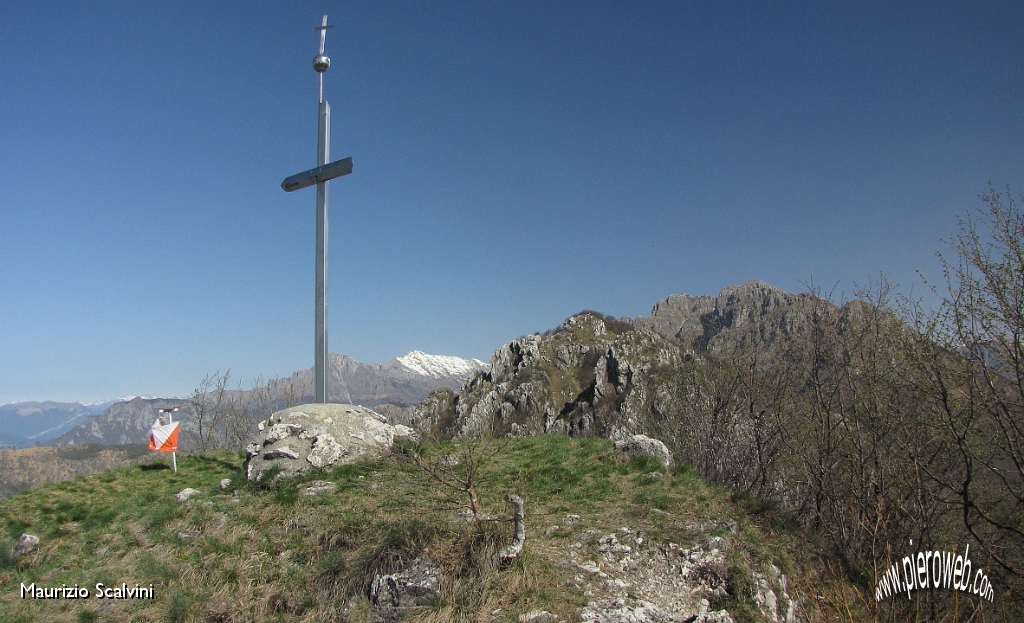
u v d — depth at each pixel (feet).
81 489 46.39
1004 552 34.86
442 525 27.89
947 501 34.88
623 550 28.04
